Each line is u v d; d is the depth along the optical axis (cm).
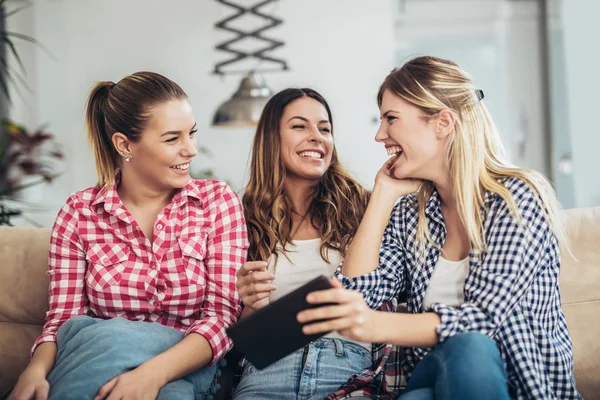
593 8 476
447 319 138
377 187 172
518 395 143
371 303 165
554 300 153
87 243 179
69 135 498
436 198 169
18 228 206
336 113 485
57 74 491
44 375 157
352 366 173
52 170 487
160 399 148
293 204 207
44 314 194
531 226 146
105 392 144
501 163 161
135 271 175
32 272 196
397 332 138
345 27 484
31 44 474
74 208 181
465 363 128
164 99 173
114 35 498
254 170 212
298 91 212
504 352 145
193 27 494
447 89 157
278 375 172
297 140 203
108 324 158
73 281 179
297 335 137
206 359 163
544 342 146
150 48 497
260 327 135
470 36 507
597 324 184
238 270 169
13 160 450
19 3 468
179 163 175
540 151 503
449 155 159
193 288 176
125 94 176
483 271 146
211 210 184
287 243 197
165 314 177
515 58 503
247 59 489
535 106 502
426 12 509
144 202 183
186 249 176
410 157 160
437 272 165
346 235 194
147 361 151
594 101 477
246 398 170
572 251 190
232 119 358
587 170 479
